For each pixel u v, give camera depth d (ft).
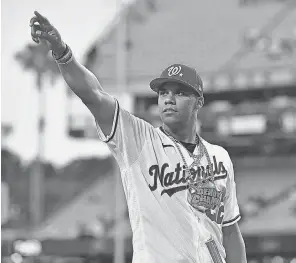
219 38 337.72
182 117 38.27
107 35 351.25
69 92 353.51
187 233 37.06
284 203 272.51
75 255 273.54
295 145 293.43
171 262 36.19
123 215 278.87
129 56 337.72
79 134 353.51
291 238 250.37
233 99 323.57
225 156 40.70
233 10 354.95
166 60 331.16
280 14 339.77
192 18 358.84
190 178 38.09
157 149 37.78
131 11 358.02
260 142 294.46
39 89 440.86
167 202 37.09
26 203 451.94
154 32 352.69
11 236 280.31
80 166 498.69
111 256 285.84
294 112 294.46
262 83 306.96
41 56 415.64
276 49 316.81
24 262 274.16
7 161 451.53
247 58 317.63
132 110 329.93
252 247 253.85
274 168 297.94
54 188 486.38
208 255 37.01
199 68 319.47
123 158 37.11
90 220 286.05
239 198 278.26
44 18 34.06
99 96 35.73
